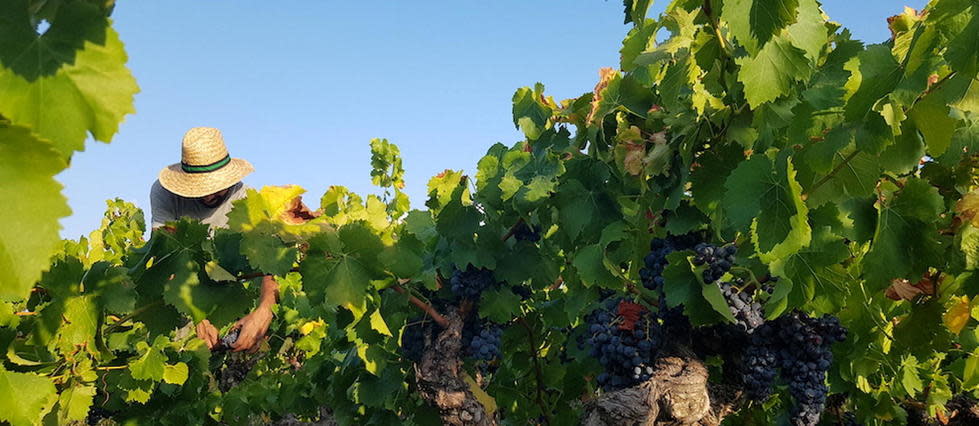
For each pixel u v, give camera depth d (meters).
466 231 3.91
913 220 3.03
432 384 3.86
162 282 3.20
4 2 1.03
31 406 2.45
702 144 3.39
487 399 4.03
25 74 1.05
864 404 4.81
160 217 5.68
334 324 5.45
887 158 2.79
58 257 3.01
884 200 3.10
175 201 5.68
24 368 2.88
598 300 4.48
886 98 2.48
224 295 3.30
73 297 2.94
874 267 3.11
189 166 5.43
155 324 3.31
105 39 1.08
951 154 3.18
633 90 3.92
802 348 3.37
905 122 2.70
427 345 4.07
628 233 3.69
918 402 5.07
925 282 3.44
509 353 5.24
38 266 0.91
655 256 3.42
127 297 3.01
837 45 2.98
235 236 3.40
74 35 1.06
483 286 3.99
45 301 3.02
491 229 3.95
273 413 6.60
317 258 3.27
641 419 3.15
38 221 0.91
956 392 5.27
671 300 3.09
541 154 4.24
